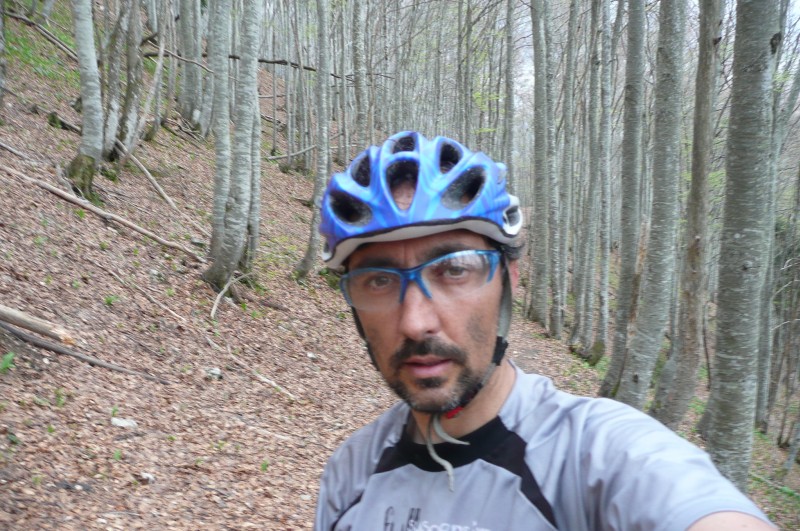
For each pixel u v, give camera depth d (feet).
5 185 26.78
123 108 39.32
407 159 3.82
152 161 43.86
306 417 23.98
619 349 29.43
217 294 30.04
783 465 39.42
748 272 12.93
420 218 3.54
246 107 29.35
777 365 61.26
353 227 3.71
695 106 20.22
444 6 78.28
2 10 35.60
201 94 64.13
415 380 3.61
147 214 34.14
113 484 14.73
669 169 21.03
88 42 30.55
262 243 42.96
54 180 30.14
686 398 22.84
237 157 29.55
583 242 57.72
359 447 4.41
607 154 52.54
